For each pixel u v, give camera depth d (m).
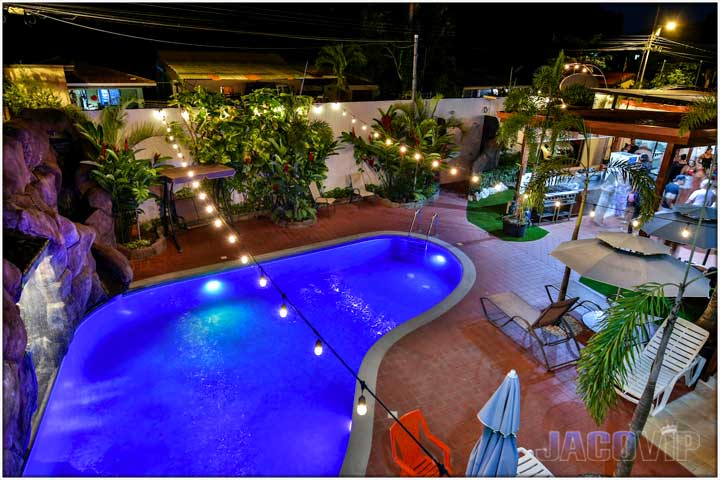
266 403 8.02
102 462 6.78
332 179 16.80
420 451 6.35
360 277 12.78
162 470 6.68
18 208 7.03
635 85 25.55
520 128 12.61
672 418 7.10
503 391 5.04
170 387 8.38
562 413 7.23
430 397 7.50
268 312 10.88
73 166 11.16
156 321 10.45
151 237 12.81
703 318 8.09
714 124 10.00
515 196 14.36
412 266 13.57
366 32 27.30
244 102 13.78
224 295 11.60
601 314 9.84
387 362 8.34
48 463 6.68
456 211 16.31
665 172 10.43
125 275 10.39
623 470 5.50
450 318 9.73
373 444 6.53
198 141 13.63
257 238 13.51
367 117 16.95
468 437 6.71
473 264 12.18
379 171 17.23
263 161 13.88
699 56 26.47
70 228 8.41
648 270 7.63
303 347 9.57
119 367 8.91
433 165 15.84
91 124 11.40
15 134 8.40
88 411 7.74
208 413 7.78
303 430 7.45
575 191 15.49
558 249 8.73
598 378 5.30
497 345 8.88
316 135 14.52
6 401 5.50
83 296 9.15
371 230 14.27
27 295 7.93
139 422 7.55
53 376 7.91
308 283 12.33
